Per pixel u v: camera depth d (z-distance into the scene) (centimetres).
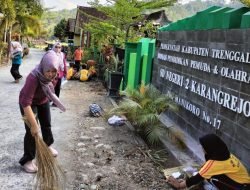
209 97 595
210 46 601
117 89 1172
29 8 3372
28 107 449
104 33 1758
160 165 568
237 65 502
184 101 718
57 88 967
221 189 389
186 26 722
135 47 1152
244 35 486
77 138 683
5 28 2548
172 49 811
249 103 462
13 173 498
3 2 2438
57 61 482
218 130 553
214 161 391
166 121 783
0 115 812
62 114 871
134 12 1543
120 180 504
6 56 2486
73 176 507
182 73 739
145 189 480
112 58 1370
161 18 2292
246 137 465
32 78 461
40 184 406
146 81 1012
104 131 737
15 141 633
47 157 406
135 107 710
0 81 1370
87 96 1177
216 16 580
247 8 526
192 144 629
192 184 404
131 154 608
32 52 4731
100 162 567
